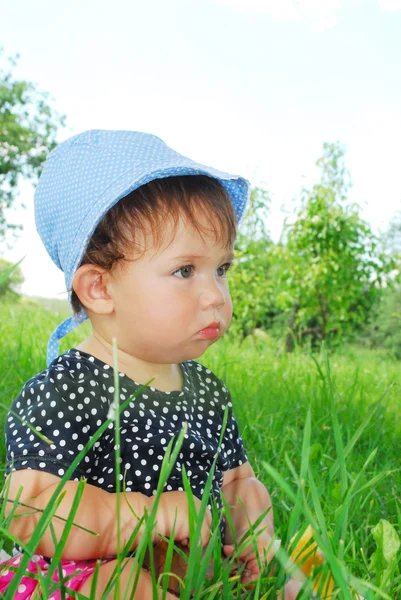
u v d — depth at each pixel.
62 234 1.78
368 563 1.76
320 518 1.14
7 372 3.77
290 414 3.63
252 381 4.62
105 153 1.79
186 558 1.31
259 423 3.34
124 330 1.71
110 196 1.65
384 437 3.38
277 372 5.25
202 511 1.22
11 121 27.30
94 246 1.70
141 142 1.85
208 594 1.37
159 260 1.65
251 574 1.62
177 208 1.67
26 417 1.55
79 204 1.72
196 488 1.69
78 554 1.45
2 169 27.20
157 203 1.67
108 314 1.73
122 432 1.63
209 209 1.71
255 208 13.63
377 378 6.07
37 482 1.47
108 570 1.40
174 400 1.76
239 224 2.19
